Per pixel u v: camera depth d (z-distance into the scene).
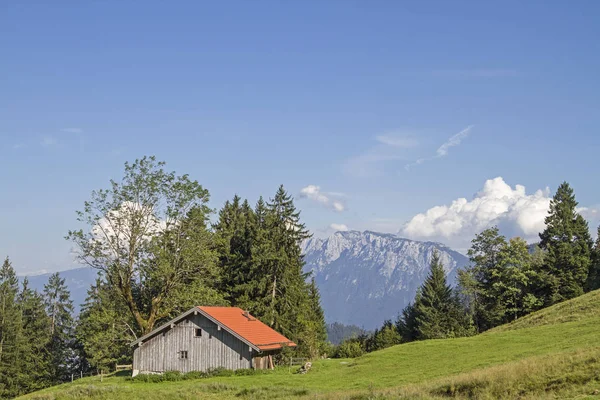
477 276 99.06
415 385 35.16
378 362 57.06
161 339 60.19
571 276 93.94
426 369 47.72
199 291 66.88
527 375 30.30
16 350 91.69
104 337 67.50
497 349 51.34
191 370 58.25
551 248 97.81
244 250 84.69
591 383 27.11
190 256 66.50
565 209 100.06
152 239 64.56
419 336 95.50
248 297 80.19
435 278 98.31
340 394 34.38
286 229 84.38
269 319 78.25
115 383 55.62
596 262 99.50
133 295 74.75
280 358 68.50
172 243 67.50
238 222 90.31
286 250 83.56
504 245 95.25
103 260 62.78
